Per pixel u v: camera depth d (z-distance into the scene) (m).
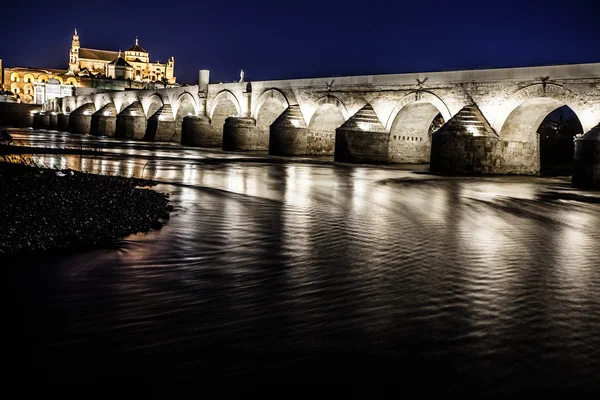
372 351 5.59
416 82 33.59
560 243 11.51
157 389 4.70
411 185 22.89
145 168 26.52
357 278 8.30
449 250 10.45
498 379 5.05
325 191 19.78
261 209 14.93
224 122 50.84
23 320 6.26
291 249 10.15
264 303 7.02
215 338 5.82
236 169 28.05
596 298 7.59
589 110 25.67
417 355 5.53
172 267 8.69
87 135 69.50
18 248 9.34
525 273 8.87
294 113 41.59
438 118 47.00
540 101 28.09
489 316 6.74
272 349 5.57
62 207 12.03
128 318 6.38
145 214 12.79
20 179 14.02
